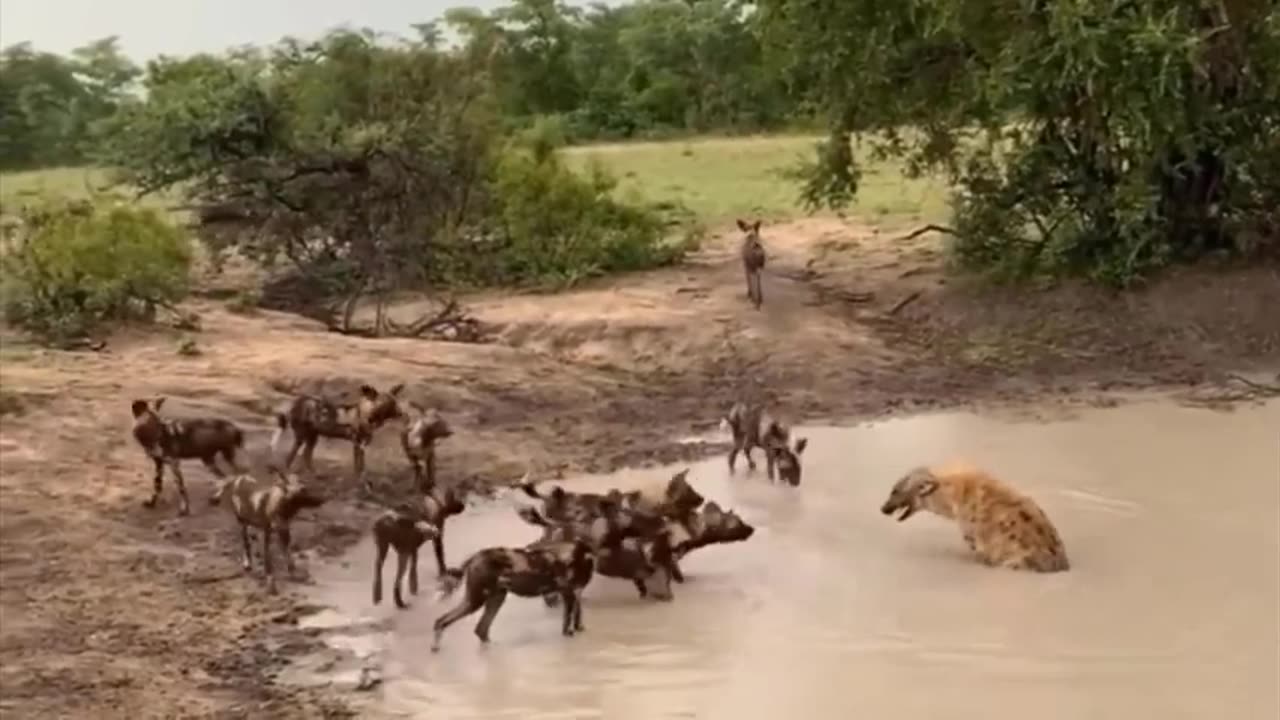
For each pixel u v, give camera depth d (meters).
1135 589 12.34
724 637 11.59
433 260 25.30
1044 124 24.53
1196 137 22.92
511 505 15.32
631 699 10.45
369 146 24.22
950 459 16.81
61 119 52.97
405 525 12.28
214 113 24.08
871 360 21.58
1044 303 23.38
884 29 24.05
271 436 16.44
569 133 52.88
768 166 40.03
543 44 58.59
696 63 56.44
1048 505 14.84
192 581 12.69
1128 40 21.91
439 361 19.98
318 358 19.38
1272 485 15.42
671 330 22.12
